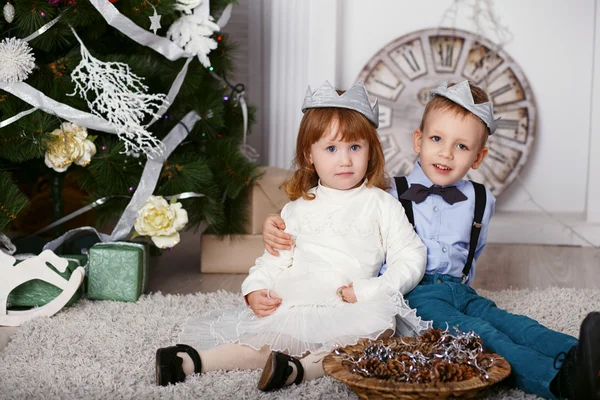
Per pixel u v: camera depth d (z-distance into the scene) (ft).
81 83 7.68
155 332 6.42
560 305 7.41
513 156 11.69
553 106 11.90
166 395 4.96
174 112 8.82
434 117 6.15
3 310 6.86
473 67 11.73
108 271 7.48
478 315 5.68
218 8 8.82
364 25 12.17
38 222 10.45
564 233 11.42
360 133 5.75
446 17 11.98
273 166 11.18
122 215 8.05
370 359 4.65
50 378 5.32
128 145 8.10
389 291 5.52
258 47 11.64
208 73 8.99
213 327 5.59
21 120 7.40
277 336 5.31
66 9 7.47
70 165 8.17
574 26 11.73
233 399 4.91
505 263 9.98
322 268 5.73
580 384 4.40
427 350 4.96
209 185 8.47
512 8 11.84
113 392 5.07
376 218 5.95
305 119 5.93
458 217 6.33
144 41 7.89
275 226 5.97
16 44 7.29
